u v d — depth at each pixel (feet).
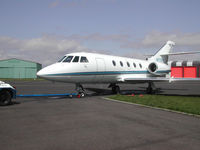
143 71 57.67
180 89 72.64
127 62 53.21
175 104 31.71
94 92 54.95
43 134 15.74
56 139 14.58
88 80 42.83
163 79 46.44
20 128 17.40
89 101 35.53
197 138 15.08
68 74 39.01
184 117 22.39
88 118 21.53
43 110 26.25
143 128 17.74
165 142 14.16
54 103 32.94
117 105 30.83
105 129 17.29
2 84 30.35
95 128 17.60
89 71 42.29
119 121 20.27
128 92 56.34
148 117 22.26
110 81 48.37
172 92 58.23
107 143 13.85
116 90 52.13
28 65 212.43
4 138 14.73
